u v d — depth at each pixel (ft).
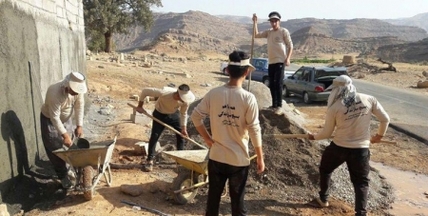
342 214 20.07
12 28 19.99
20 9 21.44
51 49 28.30
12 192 18.40
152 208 18.57
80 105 19.95
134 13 145.79
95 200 18.56
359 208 18.10
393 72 109.09
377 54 261.85
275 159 23.79
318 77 58.13
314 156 24.16
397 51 255.29
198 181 19.89
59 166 19.65
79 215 17.08
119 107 44.50
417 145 35.22
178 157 18.83
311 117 48.32
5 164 17.98
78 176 18.42
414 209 21.83
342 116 18.01
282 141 24.80
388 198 23.09
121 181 21.59
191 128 30.12
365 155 18.07
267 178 22.89
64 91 18.45
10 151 18.65
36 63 24.07
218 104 13.97
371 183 24.34
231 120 13.91
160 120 23.53
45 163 23.18
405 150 33.55
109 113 40.09
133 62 100.89
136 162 25.36
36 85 23.71
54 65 29.07
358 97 18.10
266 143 24.73
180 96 22.34
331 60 211.00
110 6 135.23
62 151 17.21
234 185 14.35
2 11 18.74
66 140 18.42
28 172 20.76
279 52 26.05
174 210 18.85
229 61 13.97
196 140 28.07
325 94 56.29
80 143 19.40
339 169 24.04
